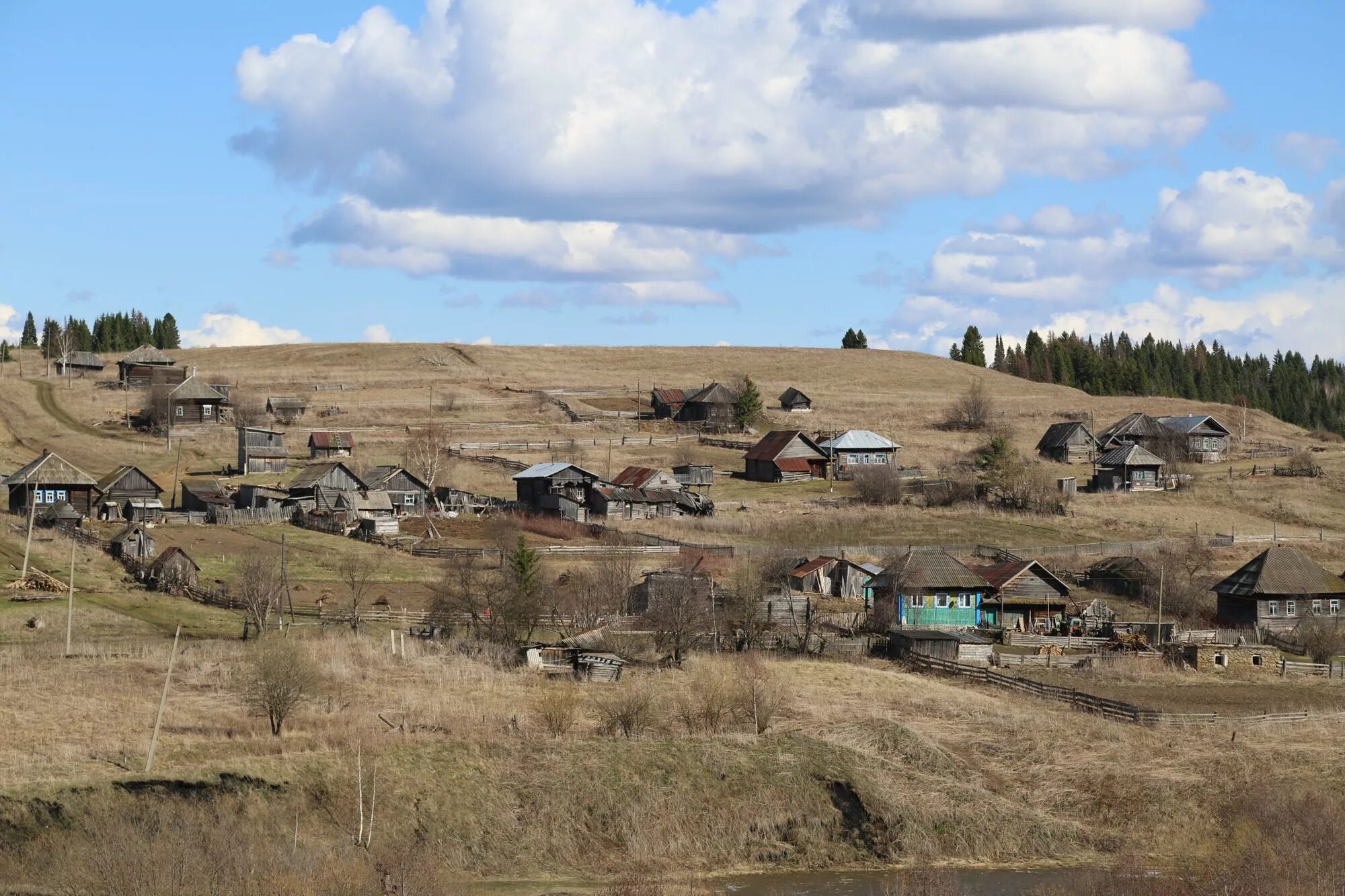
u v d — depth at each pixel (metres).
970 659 80.62
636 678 69.00
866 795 54.78
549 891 46.78
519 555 80.50
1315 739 63.91
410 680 64.94
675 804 53.31
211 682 61.91
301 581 88.94
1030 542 114.62
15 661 63.91
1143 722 65.25
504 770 53.66
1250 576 95.88
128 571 87.38
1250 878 48.16
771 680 66.88
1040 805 56.31
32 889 40.97
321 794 49.75
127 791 46.84
